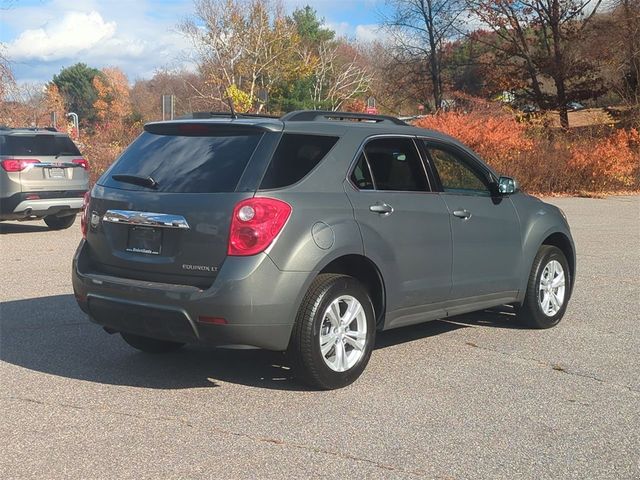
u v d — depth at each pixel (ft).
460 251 21.35
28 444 14.83
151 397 17.62
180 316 16.75
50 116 76.23
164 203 17.56
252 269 16.49
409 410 16.99
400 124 21.47
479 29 125.18
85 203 19.65
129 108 198.08
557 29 117.50
